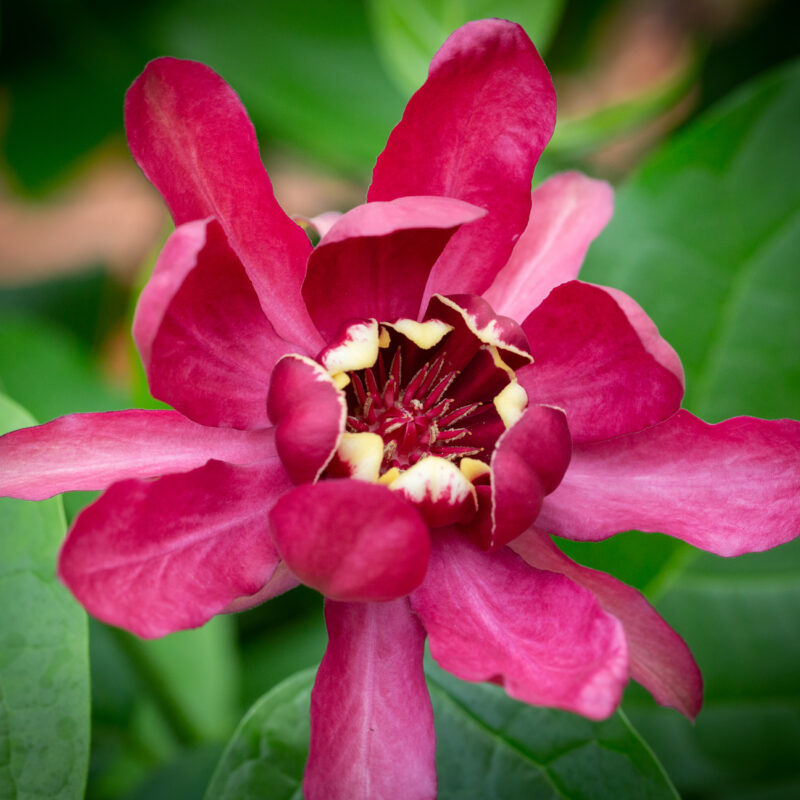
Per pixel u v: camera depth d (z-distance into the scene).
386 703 0.32
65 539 0.31
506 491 0.32
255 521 0.33
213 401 0.33
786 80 0.38
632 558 0.36
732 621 0.39
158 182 0.33
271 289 0.34
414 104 0.33
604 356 0.34
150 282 0.31
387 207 0.32
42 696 0.33
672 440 0.34
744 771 0.39
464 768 0.34
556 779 0.34
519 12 0.40
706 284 0.38
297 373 0.33
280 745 0.34
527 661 0.32
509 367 0.34
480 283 0.34
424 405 0.34
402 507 0.31
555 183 0.35
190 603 0.32
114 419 0.33
